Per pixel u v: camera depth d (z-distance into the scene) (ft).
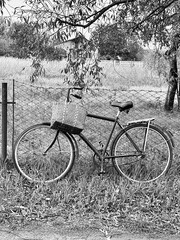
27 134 13.92
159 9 17.13
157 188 13.21
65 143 14.47
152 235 10.47
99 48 16.69
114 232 10.55
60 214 11.41
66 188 12.78
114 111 25.66
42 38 15.87
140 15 17.35
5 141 15.25
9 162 15.10
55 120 13.20
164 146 15.15
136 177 14.49
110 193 12.75
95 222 11.03
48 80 47.70
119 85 49.32
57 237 10.21
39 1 15.08
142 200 12.56
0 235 10.23
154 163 15.11
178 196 12.67
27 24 15.44
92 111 23.97
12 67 62.39
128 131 14.40
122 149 14.52
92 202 12.12
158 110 33.68
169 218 11.39
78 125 13.37
